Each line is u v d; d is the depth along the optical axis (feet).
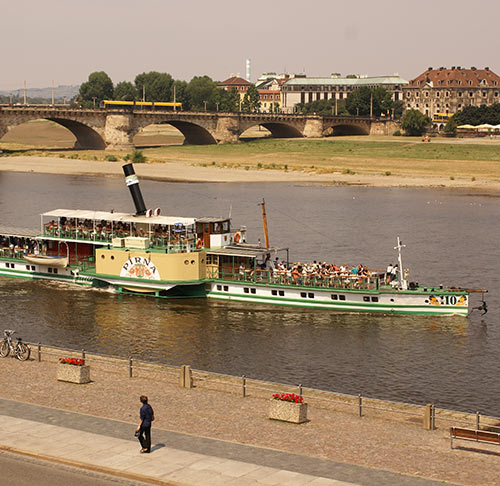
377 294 330.13
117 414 182.09
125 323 316.60
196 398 197.57
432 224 599.98
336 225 588.09
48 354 241.76
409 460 154.81
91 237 377.71
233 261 352.08
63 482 141.69
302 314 330.13
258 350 283.18
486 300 361.10
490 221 620.49
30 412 181.06
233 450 157.89
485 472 148.87
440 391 244.42
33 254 389.60
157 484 140.97
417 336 302.04
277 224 589.73
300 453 157.48
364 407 191.62
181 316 327.06
